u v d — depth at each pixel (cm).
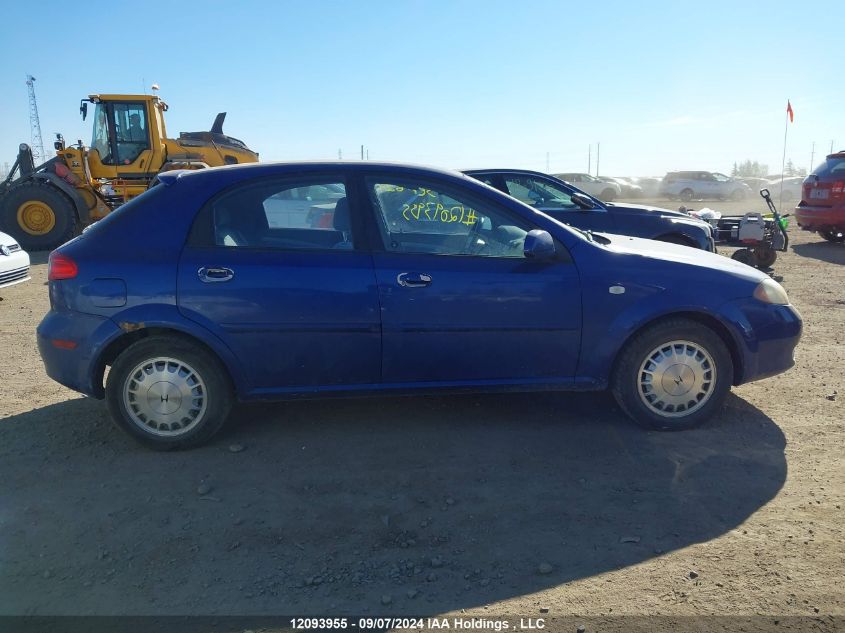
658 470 391
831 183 1339
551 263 430
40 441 439
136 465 405
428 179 434
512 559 309
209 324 408
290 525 339
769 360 449
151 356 414
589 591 286
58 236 1479
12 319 807
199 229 418
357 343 418
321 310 413
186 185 425
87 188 1500
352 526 338
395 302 416
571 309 428
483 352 428
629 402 441
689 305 430
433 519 343
